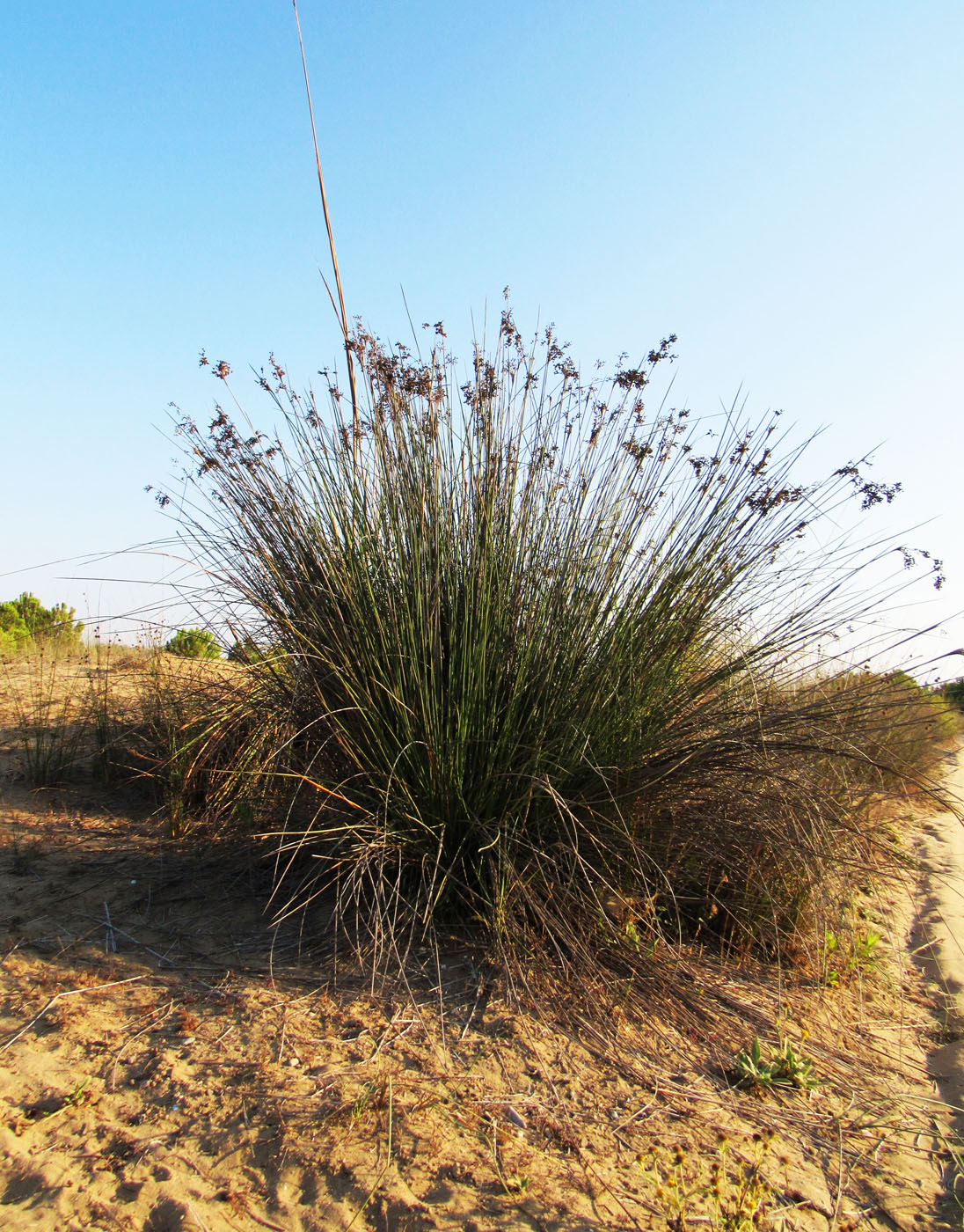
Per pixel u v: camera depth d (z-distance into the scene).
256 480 3.69
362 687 3.34
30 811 4.30
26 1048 2.54
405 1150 2.22
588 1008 2.91
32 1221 1.94
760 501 3.53
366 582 3.49
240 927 3.31
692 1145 2.38
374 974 2.88
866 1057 2.99
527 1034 2.75
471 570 3.49
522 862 3.29
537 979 3.01
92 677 5.54
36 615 10.69
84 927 3.23
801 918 3.46
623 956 3.13
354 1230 1.98
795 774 3.34
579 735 3.29
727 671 3.53
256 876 3.72
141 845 4.00
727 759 3.34
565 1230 2.01
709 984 3.17
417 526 3.53
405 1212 2.03
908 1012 3.40
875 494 3.44
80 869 3.71
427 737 3.21
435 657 3.37
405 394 3.71
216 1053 2.55
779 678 3.63
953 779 5.96
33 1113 2.30
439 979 2.98
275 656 3.69
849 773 3.61
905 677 3.40
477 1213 2.04
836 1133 2.55
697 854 3.45
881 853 3.71
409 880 3.37
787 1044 2.79
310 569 3.59
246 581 3.69
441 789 3.28
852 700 3.44
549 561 3.59
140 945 3.14
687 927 3.56
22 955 3.02
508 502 3.62
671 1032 2.89
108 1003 2.79
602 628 3.51
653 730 3.41
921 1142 2.57
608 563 3.57
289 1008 2.79
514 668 3.48
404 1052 2.62
